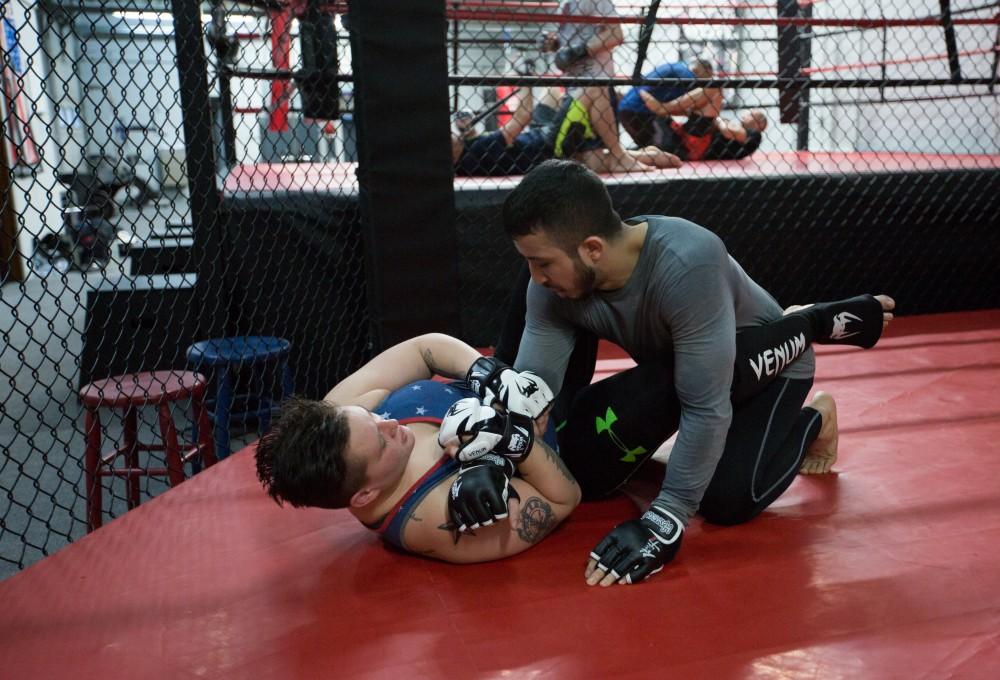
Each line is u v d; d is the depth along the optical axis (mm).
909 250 3758
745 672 1152
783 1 4840
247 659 1230
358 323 3246
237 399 3104
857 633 1243
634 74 3203
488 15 3430
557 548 1570
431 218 2826
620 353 3217
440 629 1295
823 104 5355
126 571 1523
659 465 1953
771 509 1709
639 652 1211
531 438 1460
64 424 3367
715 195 3480
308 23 3162
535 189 1290
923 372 2744
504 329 2018
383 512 1483
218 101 3707
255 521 1737
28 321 5453
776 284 3660
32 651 1268
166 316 3418
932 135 5969
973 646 1197
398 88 2684
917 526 1607
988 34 5270
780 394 1714
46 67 8672
